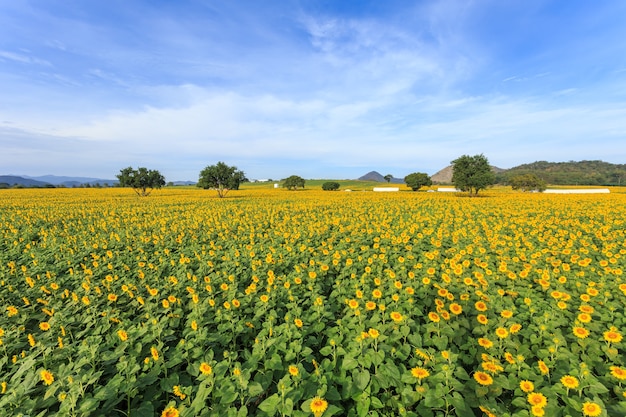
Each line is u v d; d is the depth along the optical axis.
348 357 4.65
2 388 4.48
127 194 66.44
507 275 8.39
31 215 27.52
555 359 4.64
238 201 46.19
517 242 13.33
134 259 12.25
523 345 5.01
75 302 7.46
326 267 8.91
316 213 28.34
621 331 5.42
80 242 15.82
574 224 18.56
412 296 6.92
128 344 5.41
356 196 55.66
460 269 7.83
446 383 4.01
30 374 4.55
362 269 9.69
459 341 5.35
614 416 3.61
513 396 4.41
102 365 5.16
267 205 36.81
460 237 14.87
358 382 4.25
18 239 17.16
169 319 6.66
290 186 96.62
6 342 5.84
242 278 9.22
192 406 3.98
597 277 8.01
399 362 5.00
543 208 28.61
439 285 7.43
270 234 17.25
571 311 6.42
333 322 6.59
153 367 4.96
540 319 5.60
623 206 29.67
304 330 5.73
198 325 6.05
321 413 3.55
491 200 40.66
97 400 3.99
